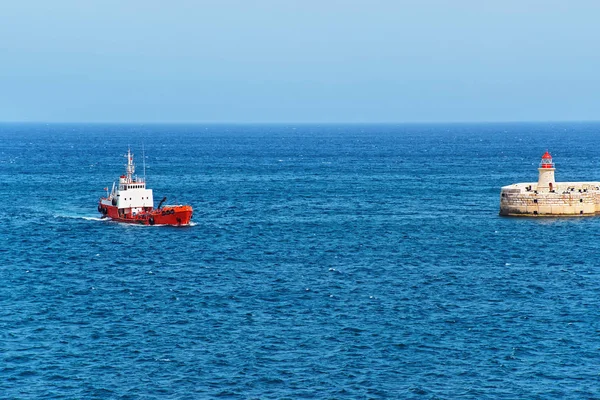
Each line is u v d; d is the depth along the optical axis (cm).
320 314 17050
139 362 14350
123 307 17600
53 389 13250
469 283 19638
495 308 17450
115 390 13212
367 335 15712
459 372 13938
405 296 18462
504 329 16038
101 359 14475
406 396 13025
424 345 15175
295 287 19312
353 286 19400
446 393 13138
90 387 13325
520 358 14538
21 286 19450
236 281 19962
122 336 15662
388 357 14588
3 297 18362
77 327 16200
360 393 13125
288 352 14812
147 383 13488
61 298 18312
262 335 15712
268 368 14088
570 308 17425
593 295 18450
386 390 13238
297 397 12988
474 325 16288
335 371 13962
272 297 18400
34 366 14138
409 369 14062
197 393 13112
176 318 16800
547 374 13850
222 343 15275
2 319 16650
